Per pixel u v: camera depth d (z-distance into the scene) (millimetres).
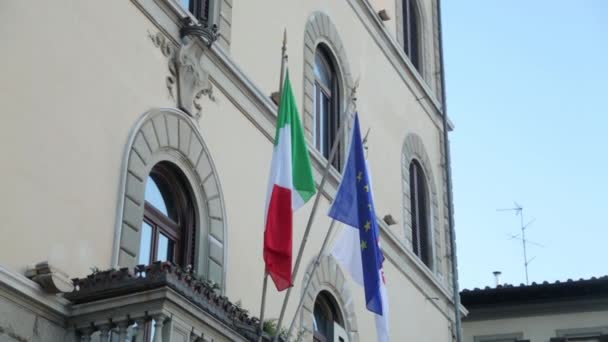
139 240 12562
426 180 23531
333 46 19703
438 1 26688
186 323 10977
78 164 11883
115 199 12328
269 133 16250
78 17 12430
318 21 19125
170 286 10703
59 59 11977
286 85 14289
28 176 11148
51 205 11352
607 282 27828
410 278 21141
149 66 13562
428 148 24047
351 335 17797
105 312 10891
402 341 20047
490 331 29047
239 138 15352
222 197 14500
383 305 15352
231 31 15859
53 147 11578
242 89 15625
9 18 11367
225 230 14414
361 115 20469
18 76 11328
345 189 15578
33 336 10602
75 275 11461
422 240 22969
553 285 28312
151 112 13273
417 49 25172
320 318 17344
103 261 11914
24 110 11305
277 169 13586
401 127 22562
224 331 11672
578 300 28469
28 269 10844
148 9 13727
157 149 13289
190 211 13867
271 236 13188
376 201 20391
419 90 24109
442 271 23281
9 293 10422
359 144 15914
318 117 18891
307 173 14109
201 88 14516
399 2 24297
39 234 11109
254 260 15062
